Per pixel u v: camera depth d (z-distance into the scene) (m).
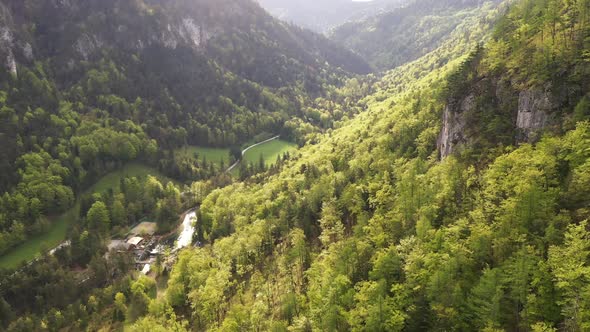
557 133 83.75
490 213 74.69
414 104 166.88
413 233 85.00
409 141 139.88
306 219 125.75
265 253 126.38
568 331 50.75
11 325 130.00
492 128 99.06
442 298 62.78
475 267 67.81
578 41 91.31
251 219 152.50
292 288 98.06
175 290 121.75
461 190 89.62
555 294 55.75
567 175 72.94
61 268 156.50
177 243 185.50
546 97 88.88
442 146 118.25
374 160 141.75
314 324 75.25
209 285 106.12
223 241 134.88
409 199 92.19
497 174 81.62
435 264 68.81
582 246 55.28
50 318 134.00
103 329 128.50
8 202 187.62
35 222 189.00
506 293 60.69
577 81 85.62
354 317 69.06
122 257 164.62
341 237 102.69
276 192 168.50
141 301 132.62
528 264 56.91
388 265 76.38
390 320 63.97
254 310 90.75
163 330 102.50
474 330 59.41
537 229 65.88
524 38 107.44
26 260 170.88
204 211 183.25
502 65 107.50
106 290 143.75
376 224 92.50
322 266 92.31
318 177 158.00
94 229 184.75
